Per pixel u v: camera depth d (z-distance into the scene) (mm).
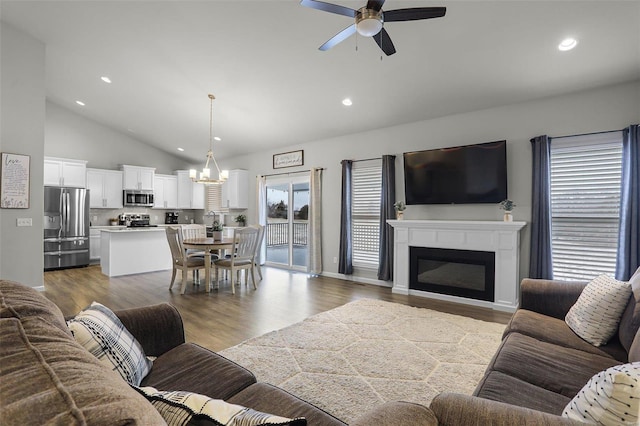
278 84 4703
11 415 441
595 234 3693
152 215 8680
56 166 6793
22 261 4441
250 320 3613
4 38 4207
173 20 3730
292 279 5852
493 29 3105
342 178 5805
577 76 3520
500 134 4312
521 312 2393
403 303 4309
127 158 8297
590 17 2801
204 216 9234
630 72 3359
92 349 1239
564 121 3871
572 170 3822
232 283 4801
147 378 1438
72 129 7430
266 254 7523
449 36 3285
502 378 1474
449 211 4758
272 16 3426
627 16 2734
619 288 1909
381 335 3156
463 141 4609
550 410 1239
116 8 3711
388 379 2338
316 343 2965
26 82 4398
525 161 4117
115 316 1548
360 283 5527
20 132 4367
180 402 831
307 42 3721
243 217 7656
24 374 546
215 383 1401
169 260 6699
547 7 2787
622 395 779
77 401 481
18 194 4367
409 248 4812
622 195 3447
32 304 1009
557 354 1722
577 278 3791
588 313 1977
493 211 4367
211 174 9016
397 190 5254
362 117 5176
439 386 2246
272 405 1243
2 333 706
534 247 3920
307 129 5973
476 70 3695
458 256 4402
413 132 5090
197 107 5898
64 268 6707
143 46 4336
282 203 7160
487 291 4176
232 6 3377
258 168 7621
